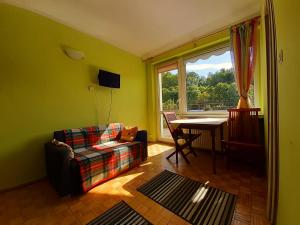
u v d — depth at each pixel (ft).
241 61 8.73
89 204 5.76
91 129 9.20
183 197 5.90
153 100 14.56
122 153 8.17
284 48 2.94
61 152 6.03
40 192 6.75
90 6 7.60
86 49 10.02
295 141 2.46
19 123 7.30
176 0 7.41
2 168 6.86
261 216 4.76
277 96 3.88
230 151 8.31
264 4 5.67
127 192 6.41
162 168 8.66
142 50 13.21
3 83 6.89
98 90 10.67
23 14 7.45
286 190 3.06
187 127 8.63
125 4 7.54
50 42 8.34
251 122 8.01
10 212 5.47
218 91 10.74
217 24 9.46
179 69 12.57
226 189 6.26
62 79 8.80
